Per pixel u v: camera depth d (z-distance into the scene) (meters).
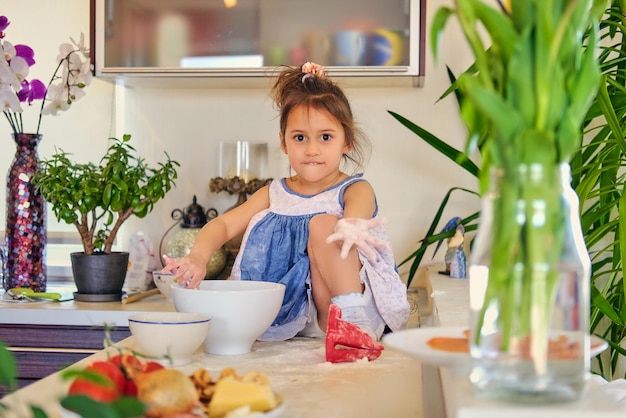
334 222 1.45
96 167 2.39
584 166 1.95
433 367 1.16
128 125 2.60
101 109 2.63
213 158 2.57
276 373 1.12
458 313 1.31
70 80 2.31
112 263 2.18
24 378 2.04
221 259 2.27
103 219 2.65
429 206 2.48
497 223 0.68
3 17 2.26
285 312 1.51
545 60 0.66
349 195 1.62
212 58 2.27
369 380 1.07
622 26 1.89
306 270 1.52
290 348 1.38
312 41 2.24
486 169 0.73
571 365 0.67
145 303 2.14
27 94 2.31
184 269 1.49
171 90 2.58
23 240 2.31
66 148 2.65
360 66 2.21
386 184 2.49
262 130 2.55
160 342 1.15
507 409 0.64
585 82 0.68
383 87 2.48
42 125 2.66
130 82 2.47
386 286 1.52
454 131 2.47
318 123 1.62
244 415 0.73
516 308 0.67
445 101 2.46
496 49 0.70
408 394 0.97
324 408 0.89
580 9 0.68
